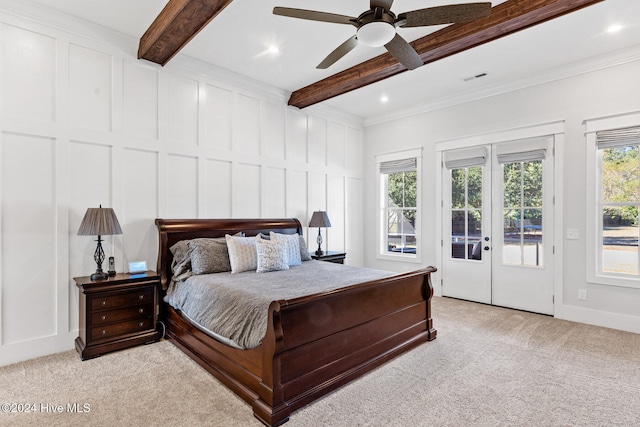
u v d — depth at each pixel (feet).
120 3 9.11
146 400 7.16
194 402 7.09
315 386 7.22
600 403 7.07
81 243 10.10
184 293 9.94
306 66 12.94
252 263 11.21
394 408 6.91
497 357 9.32
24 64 9.13
